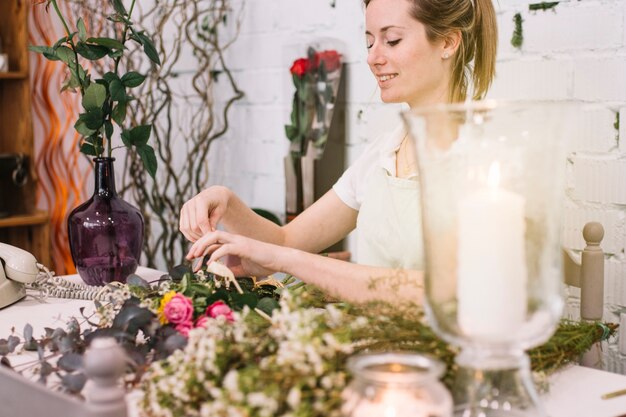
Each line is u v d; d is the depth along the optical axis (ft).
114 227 5.74
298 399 2.65
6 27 10.28
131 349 3.69
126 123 10.59
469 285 2.64
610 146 6.11
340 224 6.35
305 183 8.23
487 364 2.69
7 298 5.30
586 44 6.20
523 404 2.78
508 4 6.72
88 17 10.52
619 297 6.15
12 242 10.65
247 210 5.89
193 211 5.48
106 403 2.75
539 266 2.67
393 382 2.52
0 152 10.73
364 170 6.24
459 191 2.68
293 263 4.42
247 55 9.51
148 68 10.50
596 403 3.45
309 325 3.06
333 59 8.11
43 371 3.56
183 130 10.34
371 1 5.70
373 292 4.18
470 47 5.73
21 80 10.23
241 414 2.67
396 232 5.48
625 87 5.98
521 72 6.68
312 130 8.18
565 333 3.80
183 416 3.03
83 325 4.76
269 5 9.14
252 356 3.17
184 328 3.80
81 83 5.85
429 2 5.49
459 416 2.84
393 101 5.81
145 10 10.49
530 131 2.68
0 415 3.12
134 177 10.44
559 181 2.77
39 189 11.11
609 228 6.17
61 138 11.05
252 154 9.61
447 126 2.68
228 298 4.09
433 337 3.14
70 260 11.21
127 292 4.33
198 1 9.89
